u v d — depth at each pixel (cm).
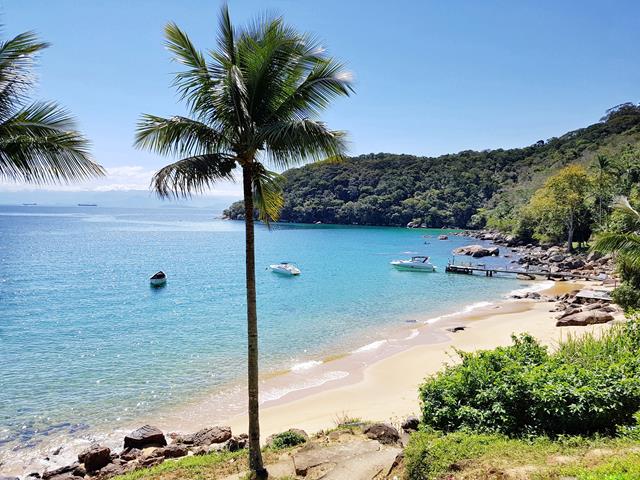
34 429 1452
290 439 1140
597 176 6538
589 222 6306
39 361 2084
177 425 1486
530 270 5025
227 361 2108
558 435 803
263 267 5469
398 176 15012
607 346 1248
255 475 881
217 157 854
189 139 867
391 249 7681
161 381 1858
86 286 4128
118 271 5059
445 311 3228
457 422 934
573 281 4481
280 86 875
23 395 1706
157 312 3127
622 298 2486
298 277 4772
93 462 1189
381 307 3350
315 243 8800
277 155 880
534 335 2408
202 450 1211
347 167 15750
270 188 1034
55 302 3422
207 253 7000
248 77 837
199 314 3078
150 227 14025
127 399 1683
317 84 864
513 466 678
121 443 1371
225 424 1486
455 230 12500
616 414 826
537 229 7438
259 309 3250
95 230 12156
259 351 2266
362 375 1920
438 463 721
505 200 11856
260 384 1834
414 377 1869
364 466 873
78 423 1495
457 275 4953
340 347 2345
